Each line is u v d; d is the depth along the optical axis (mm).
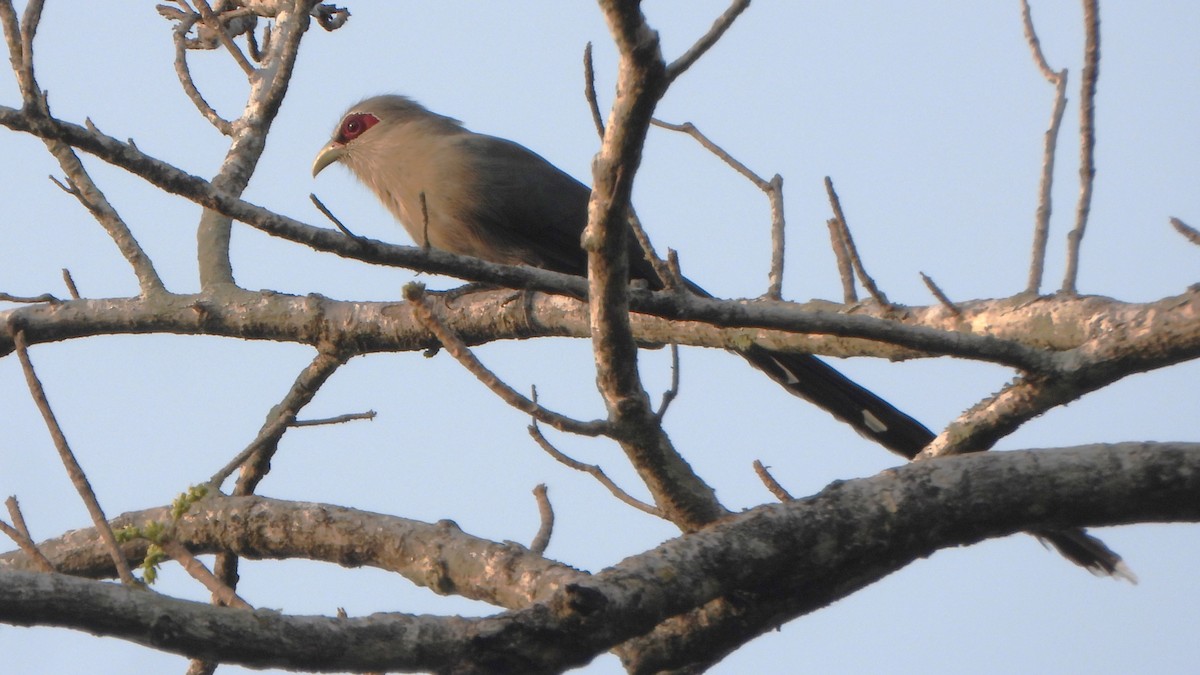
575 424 5699
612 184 5352
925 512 5914
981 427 6805
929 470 6043
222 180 10094
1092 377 6609
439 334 5359
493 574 7445
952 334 6477
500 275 5969
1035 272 7566
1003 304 7582
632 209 5938
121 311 9742
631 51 4969
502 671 4973
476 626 4988
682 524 6492
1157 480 5965
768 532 5781
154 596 4629
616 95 5156
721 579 5629
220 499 8633
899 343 6406
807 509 5895
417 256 5824
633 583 5418
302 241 5734
